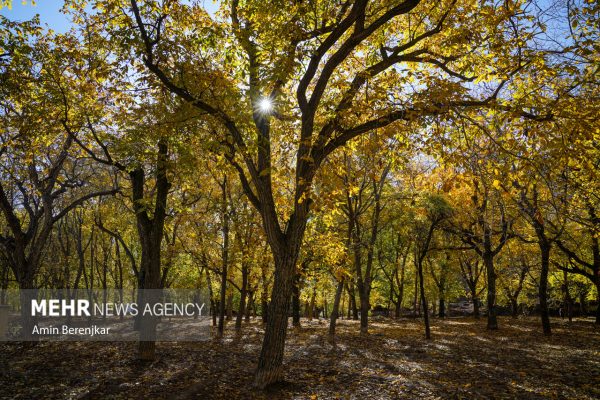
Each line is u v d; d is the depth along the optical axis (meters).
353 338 18.14
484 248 21.88
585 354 13.28
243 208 20.50
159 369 11.10
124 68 8.98
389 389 8.83
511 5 7.60
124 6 8.97
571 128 6.80
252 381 9.41
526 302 37.16
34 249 15.30
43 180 15.88
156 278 12.23
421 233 20.05
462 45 9.02
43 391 8.80
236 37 8.44
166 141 10.72
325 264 16.75
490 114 8.23
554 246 21.02
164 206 12.23
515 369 10.95
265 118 8.91
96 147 18.00
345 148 9.92
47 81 11.84
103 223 22.95
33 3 10.02
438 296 34.09
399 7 8.05
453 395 8.33
